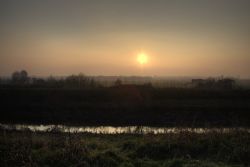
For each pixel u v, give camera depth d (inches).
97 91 2197.3
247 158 482.0
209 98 2139.5
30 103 1813.5
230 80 3617.1
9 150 504.7
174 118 1400.1
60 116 1450.5
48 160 466.0
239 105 1718.8
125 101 1983.3
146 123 1318.9
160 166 458.9
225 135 610.2
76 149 500.4
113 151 515.5
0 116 1448.1
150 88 2493.8
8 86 2886.3
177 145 545.3
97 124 1302.9
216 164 463.5
